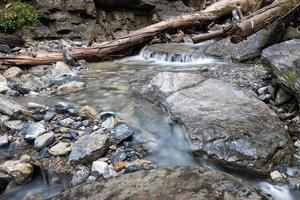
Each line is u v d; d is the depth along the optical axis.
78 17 5.64
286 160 2.23
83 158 2.22
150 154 2.33
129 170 2.12
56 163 2.26
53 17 5.34
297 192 2.00
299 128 2.57
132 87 3.40
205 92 2.88
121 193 1.76
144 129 2.59
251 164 2.09
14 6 5.08
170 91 2.98
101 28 5.96
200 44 5.12
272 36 4.10
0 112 2.79
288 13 3.89
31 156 2.35
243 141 2.21
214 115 2.49
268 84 3.24
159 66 4.28
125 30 6.35
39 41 5.09
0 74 3.80
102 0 6.08
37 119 2.74
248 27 3.78
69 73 3.94
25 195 2.17
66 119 2.72
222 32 4.28
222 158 2.12
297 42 3.37
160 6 6.77
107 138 2.36
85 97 3.20
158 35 5.31
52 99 3.18
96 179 2.05
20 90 3.38
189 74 3.23
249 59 4.12
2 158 2.37
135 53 5.00
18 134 2.59
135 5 6.52
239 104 2.67
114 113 2.84
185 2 7.61
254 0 6.30
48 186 2.23
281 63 2.88
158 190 1.75
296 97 2.66
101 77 3.82
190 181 1.80
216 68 3.91
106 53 4.60
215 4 6.22
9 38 4.72
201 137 2.27
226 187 1.73
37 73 3.95
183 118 2.48
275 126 2.41
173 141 2.45
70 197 1.80
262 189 2.03
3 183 2.15
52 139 2.45
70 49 4.40
